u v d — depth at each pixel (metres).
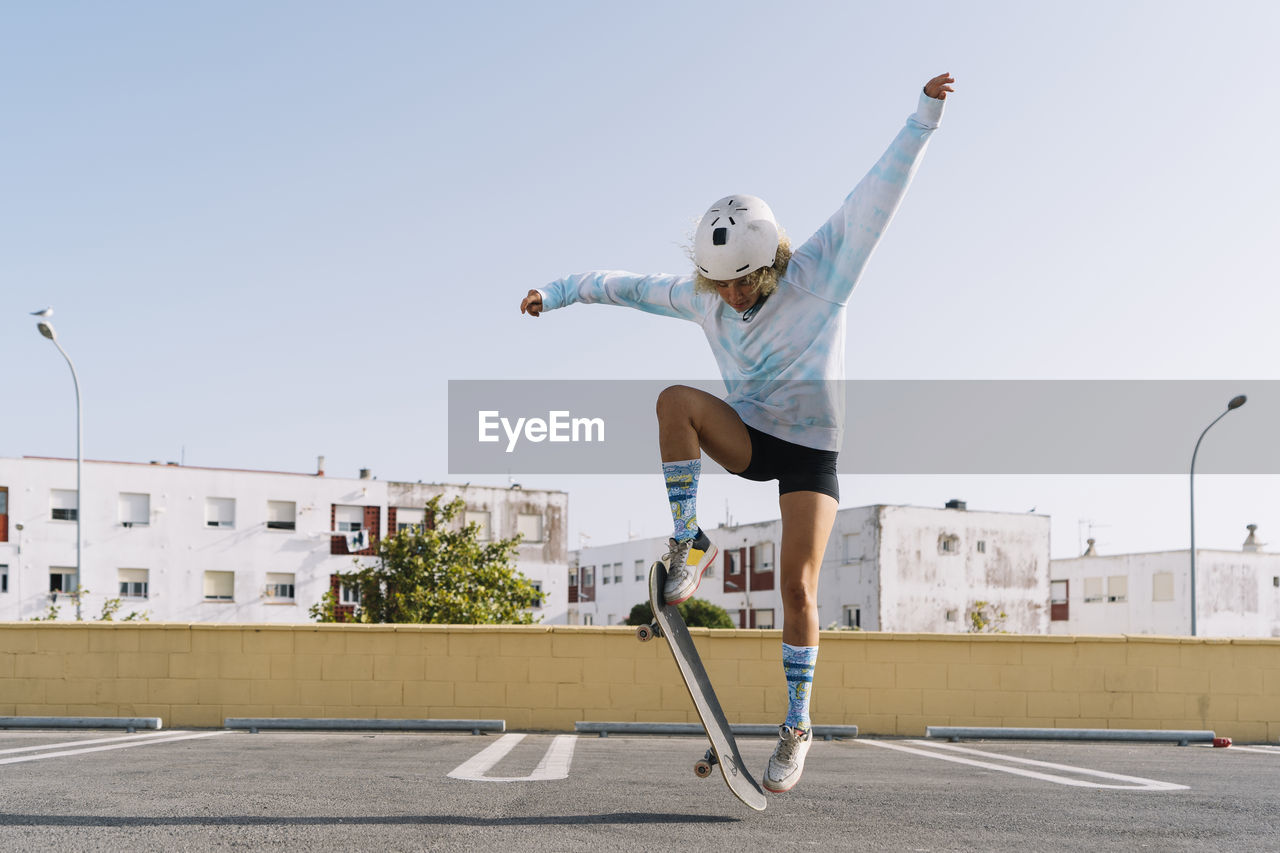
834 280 3.25
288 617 44.44
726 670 9.98
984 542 47.91
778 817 3.39
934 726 9.85
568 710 9.95
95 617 40.88
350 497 46.38
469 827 3.02
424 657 10.02
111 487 41.69
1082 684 10.07
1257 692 10.12
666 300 3.62
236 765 5.07
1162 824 3.34
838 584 47.91
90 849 2.61
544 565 50.34
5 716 9.30
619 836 2.92
